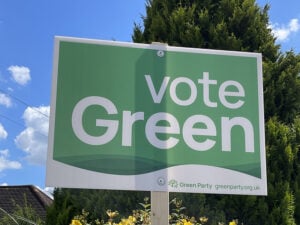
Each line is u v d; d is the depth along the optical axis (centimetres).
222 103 102
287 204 159
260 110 103
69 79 98
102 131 97
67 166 94
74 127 96
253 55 106
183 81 102
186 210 159
